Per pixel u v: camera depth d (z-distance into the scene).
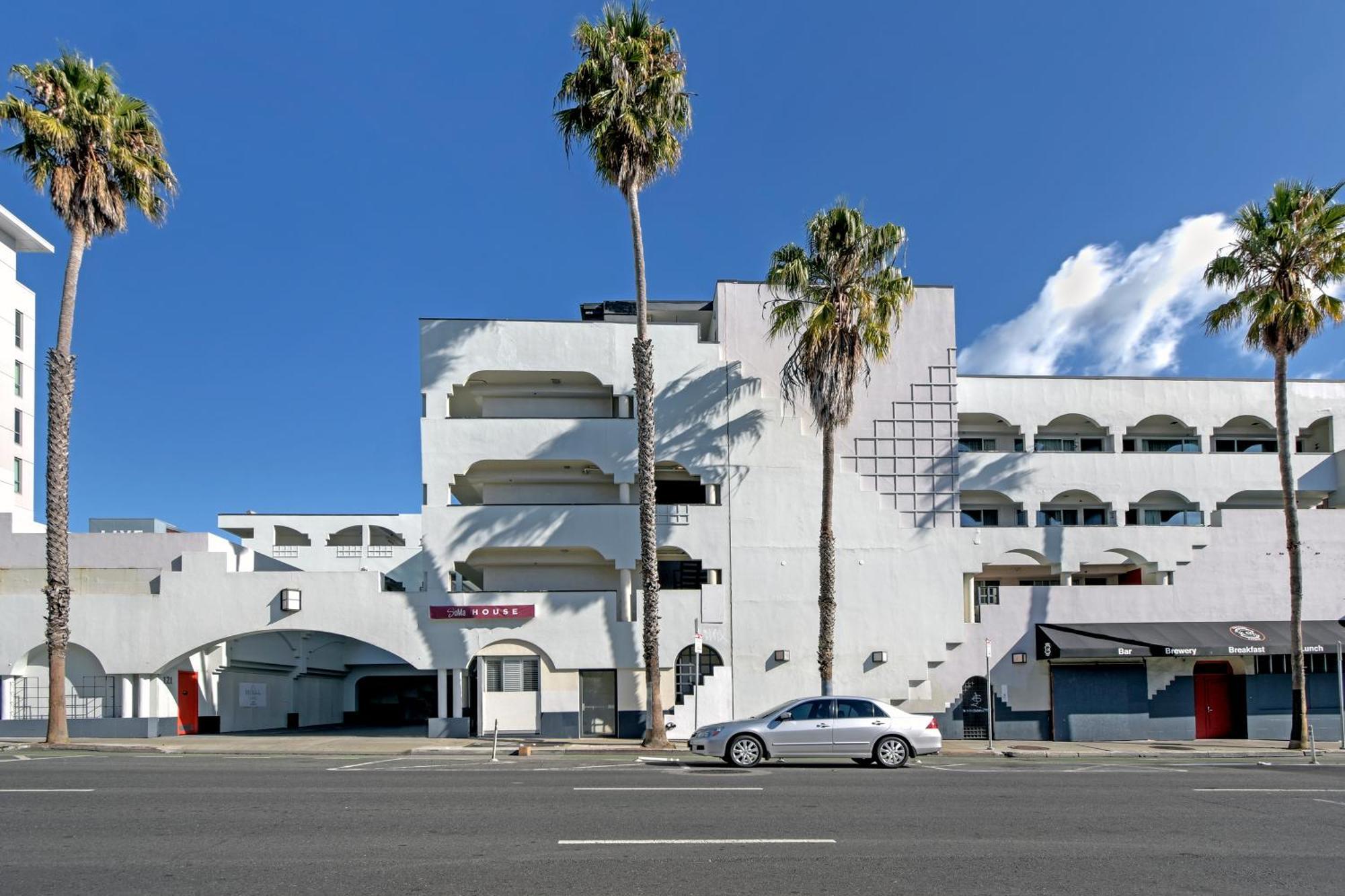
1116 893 8.78
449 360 30.73
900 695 30.20
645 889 8.70
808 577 30.53
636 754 23.58
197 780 15.84
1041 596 30.86
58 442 25.22
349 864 9.55
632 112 25.36
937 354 33.44
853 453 32.81
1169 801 14.40
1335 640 29.86
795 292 28.72
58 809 12.61
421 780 16.03
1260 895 8.80
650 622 25.73
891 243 27.61
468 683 32.03
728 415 31.05
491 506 30.00
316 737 29.66
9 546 31.14
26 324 46.69
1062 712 30.02
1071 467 36.03
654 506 26.11
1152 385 37.88
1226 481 36.50
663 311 37.78
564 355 31.08
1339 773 19.38
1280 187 26.50
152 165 26.48
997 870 9.59
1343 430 38.16
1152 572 33.44
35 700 28.72
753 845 10.55
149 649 28.64
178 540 31.27
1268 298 26.23
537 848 10.28
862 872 9.38
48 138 24.25
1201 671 30.70
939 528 32.22
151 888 8.64
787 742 19.38
